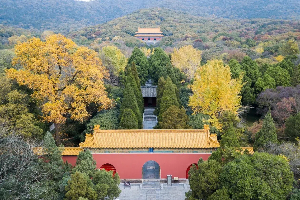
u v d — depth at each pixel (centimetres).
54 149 2469
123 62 6206
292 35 9438
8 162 2130
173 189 2838
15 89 3244
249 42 10044
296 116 3206
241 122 4041
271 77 4766
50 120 3306
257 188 1866
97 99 3575
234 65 5138
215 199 1931
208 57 7906
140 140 2834
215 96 3631
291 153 2456
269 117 2827
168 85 3931
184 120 3428
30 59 3291
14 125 2970
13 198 1938
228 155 2289
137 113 3750
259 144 2828
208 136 2827
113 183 2297
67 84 3597
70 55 3472
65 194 2094
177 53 6638
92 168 2398
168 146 2786
